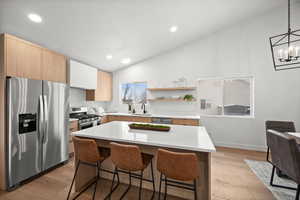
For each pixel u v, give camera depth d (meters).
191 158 1.17
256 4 2.81
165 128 1.94
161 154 1.29
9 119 1.78
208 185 1.38
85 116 3.48
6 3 1.66
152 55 4.20
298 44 2.95
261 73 3.24
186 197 1.70
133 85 4.66
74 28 2.35
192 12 2.59
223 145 3.57
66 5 1.86
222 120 3.58
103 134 1.77
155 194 1.80
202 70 3.75
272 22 3.13
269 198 1.70
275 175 2.20
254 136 3.33
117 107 4.79
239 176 2.19
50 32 2.31
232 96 3.66
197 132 1.87
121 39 3.01
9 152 1.78
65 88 2.58
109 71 4.79
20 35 2.22
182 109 4.01
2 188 1.83
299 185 1.36
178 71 3.99
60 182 2.02
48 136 2.25
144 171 1.90
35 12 1.86
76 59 3.51
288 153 1.43
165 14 2.47
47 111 2.23
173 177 1.27
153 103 4.31
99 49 3.25
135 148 1.36
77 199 1.69
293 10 2.98
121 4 2.04
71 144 2.86
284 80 3.09
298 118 3.01
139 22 2.55
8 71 1.84
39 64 2.28
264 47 3.21
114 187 1.93
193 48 3.82
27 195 1.74
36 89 2.08
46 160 2.22
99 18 2.24
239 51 3.40
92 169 2.11
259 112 3.28
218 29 3.49
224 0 2.46
